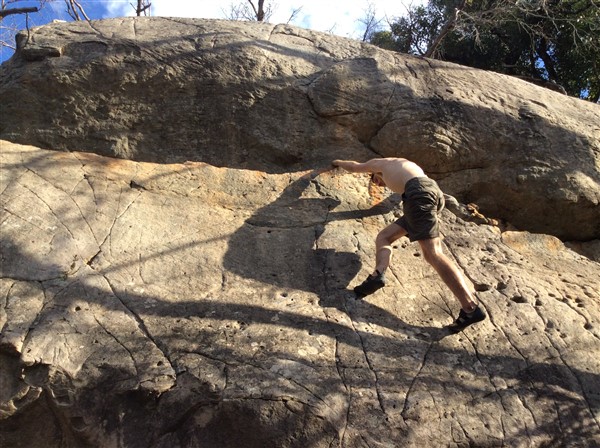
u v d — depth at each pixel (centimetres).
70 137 544
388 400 365
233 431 346
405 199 443
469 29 1236
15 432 365
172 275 430
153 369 362
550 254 520
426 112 568
